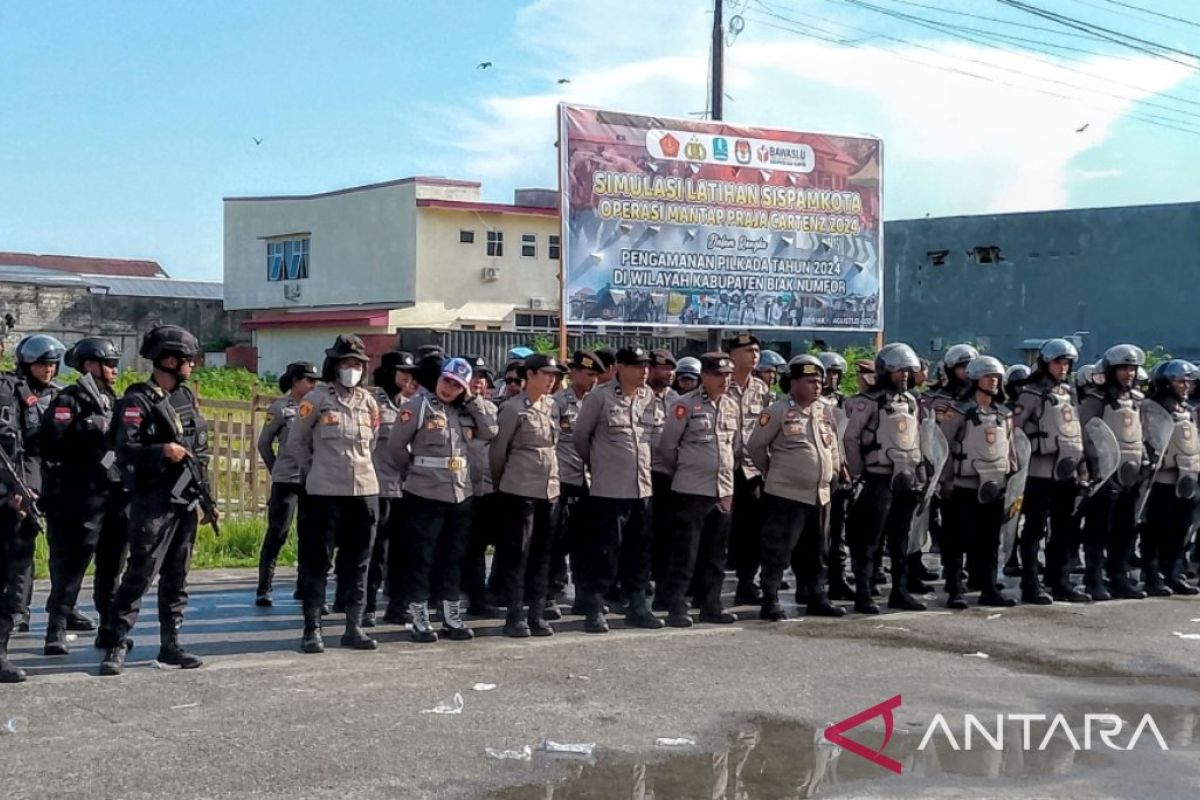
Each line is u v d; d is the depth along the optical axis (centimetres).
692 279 1667
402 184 4081
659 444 1052
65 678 810
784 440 1070
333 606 1084
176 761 642
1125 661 929
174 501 830
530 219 4234
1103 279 3344
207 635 970
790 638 992
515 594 981
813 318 1766
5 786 600
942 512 1178
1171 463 1231
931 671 885
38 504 883
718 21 2025
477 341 3291
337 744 677
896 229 3628
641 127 1627
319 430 907
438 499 948
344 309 4312
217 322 4947
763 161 1717
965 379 1179
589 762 660
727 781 638
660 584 1143
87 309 4638
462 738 695
